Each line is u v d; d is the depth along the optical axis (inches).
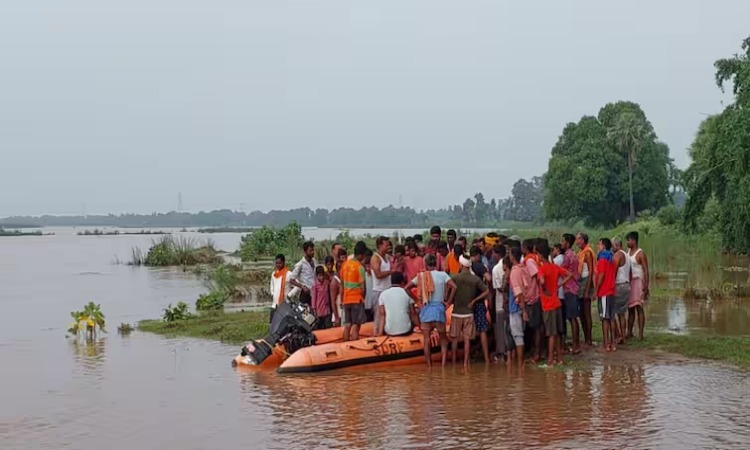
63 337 719.1
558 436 350.3
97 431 384.2
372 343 524.7
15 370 548.7
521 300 493.0
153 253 2046.0
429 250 591.5
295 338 544.4
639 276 577.9
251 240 1995.6
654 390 436.1
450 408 405.7
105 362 577.9
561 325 518.9
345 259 580.1
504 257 516.1
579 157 3193.9
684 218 1343.5
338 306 579.5
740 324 665.6
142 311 944.3
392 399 429.4
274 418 395.5
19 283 1417.3
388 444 344.5
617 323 650.8
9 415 418.0
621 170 3213.6
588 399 418.6
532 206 6702.8
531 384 459.2
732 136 1067.9
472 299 512.4
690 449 328.2
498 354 534.9
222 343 659.4
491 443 342.0
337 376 498.6
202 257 2057.1
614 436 348.8
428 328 520.1
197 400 443.2
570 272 537.3
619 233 2217.0
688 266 1269.7
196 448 350.6
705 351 538.3
